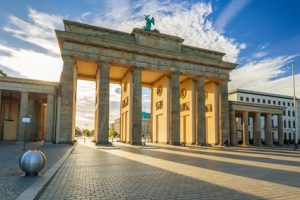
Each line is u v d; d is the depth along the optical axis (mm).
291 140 93125
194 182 11141
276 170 15422
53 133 44469
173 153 28453
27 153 10961
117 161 19062
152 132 62156
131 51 46625
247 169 15758
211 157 24250
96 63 46438
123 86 58719
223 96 56156
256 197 8562
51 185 10086
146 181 11211
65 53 42156
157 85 60688
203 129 52531
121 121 60156
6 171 12055
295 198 8477
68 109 41125
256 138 66062
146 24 52031
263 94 93875
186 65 52438
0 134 57156
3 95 54281
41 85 44594
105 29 46094
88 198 8188
